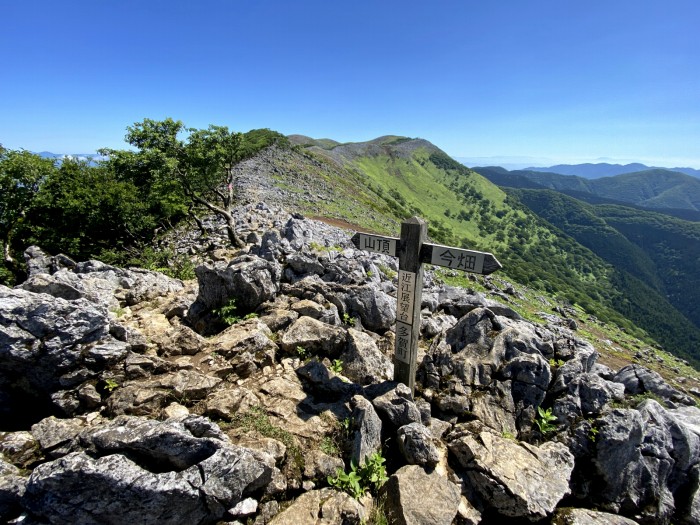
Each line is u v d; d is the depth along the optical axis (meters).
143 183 28.73
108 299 11.17
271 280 11.22
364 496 6.02
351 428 6.76
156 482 4.79
